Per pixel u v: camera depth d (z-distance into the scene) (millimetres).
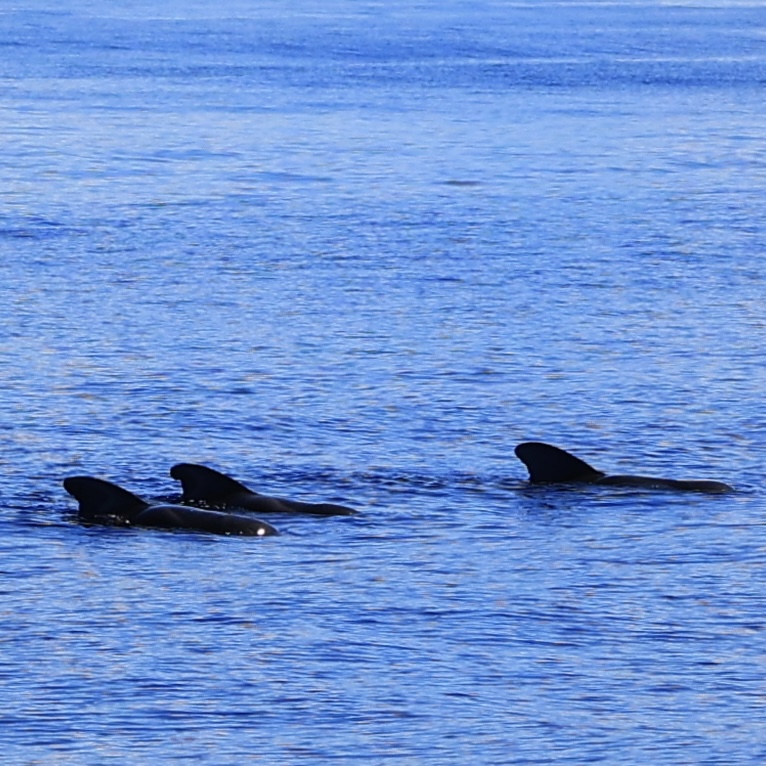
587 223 169875
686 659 60250
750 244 159250
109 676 58062
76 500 78812
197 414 96688
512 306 129375
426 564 70750
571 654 60625
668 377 107688
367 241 157375
